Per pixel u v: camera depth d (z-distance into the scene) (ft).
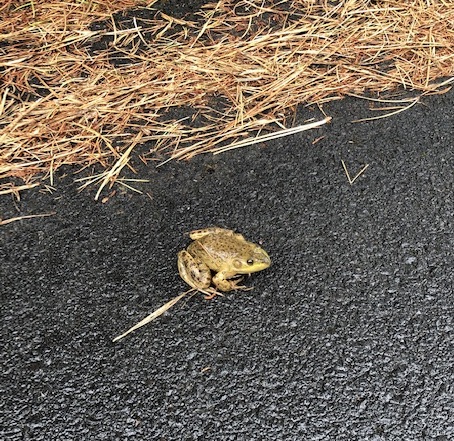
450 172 3.64
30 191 3.62
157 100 3.98
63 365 3.05
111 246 3.41
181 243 3.41
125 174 3.68
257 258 3.17
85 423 2.91
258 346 3.07
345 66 4.15
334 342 3.08
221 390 2.97
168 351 3.07
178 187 3.62
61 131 3.83
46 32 4.35
